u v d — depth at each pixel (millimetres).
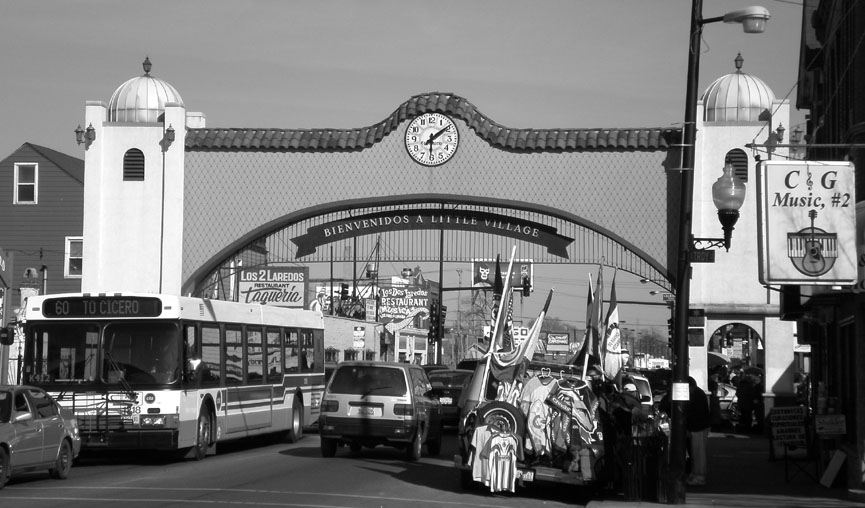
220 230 33906
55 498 14570
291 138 33500
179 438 19844
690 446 18375
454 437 31297
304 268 45875
